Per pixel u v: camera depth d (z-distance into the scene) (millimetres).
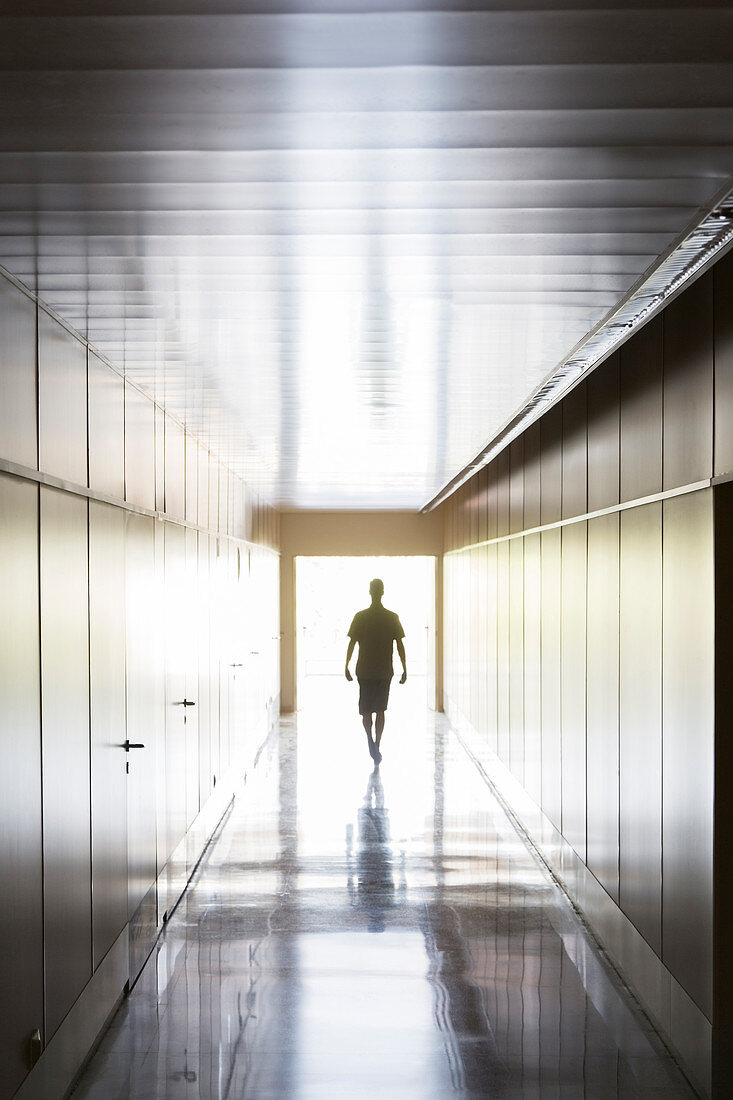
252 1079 4164
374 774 11430
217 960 5566
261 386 5738
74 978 4094
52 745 3828
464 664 13953
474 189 2812
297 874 7316
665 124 2412
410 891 6879
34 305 3762
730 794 3777
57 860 3865
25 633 3516
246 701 11406
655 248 3303
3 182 2742
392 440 8117
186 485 7434
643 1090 4059
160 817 6109
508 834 8539
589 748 6098
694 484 3998
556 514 7211
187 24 1974
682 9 1926
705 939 3893
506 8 1912
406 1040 4543
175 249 3293
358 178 2736
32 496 3648
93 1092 4039
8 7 1908
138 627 5578
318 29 1991
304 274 3588
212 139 2490
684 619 4164
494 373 5395
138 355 4855
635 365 5012
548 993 5078
